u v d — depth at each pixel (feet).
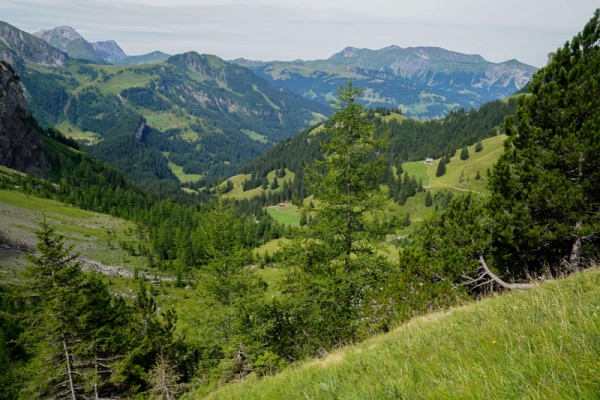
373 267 57.31
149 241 375.66
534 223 43.70
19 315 73.51
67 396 77.15
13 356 107.04
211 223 88.12
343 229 59.77
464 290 44.80
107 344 80.12
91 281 84.89
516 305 22.03
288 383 22.50
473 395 10.13
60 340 74.79
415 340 23.18
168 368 85.92
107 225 404.36
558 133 42.34
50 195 455.22
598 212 40.40
